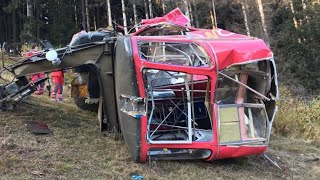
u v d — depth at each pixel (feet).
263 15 98.37
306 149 27.71
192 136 20.22
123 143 22.56
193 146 19.71
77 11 124.57
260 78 21.13
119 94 20.52
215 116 19.74
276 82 20.65
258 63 20.84
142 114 19.20
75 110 30.14
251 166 22.26
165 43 21.09
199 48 20.67
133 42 19.98
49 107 29.63
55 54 22.82
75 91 29.66
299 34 96.63
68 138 22.49
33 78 32.37
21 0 99.81
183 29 25.71
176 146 19.58
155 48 22.57
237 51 19.53
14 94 25.30
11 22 120.26
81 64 23.49
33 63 24.56
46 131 22.75
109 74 22.97
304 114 36.24
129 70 19.40
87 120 27.12
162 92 22.12
